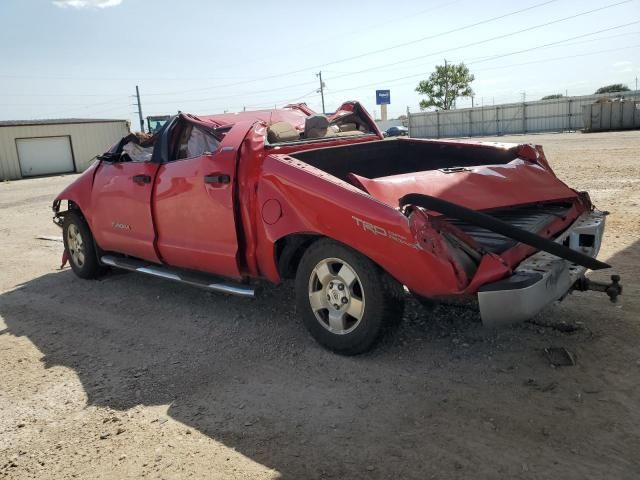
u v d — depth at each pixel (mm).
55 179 30141
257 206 4203
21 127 34500
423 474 2648
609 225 6992
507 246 3541
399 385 3480
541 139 30391
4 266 7609
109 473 2852
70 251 6594
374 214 3480
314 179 3838
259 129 4504
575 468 2604
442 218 3631
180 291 5793
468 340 3998
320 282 3963
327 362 3875
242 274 4496
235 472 2783
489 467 2658
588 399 3162
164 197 4992
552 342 3867
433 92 68938
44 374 4074
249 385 3660
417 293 3535
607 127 34406
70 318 5258
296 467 2785
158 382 3816
